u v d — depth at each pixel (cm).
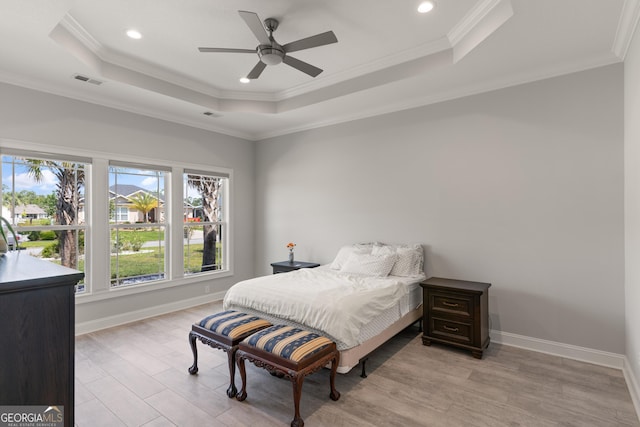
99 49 321
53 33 268
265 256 579
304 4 257
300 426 211
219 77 396
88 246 394
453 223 383
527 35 263
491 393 254
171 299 471
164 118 459
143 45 319
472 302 317
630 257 271
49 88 354
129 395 252
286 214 547
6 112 330
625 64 284
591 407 235
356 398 247
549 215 326
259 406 238
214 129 523
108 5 255
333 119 481
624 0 221
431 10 266
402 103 414
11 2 219
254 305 304
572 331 315
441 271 392
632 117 258
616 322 295
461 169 377
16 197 346
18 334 112
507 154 348
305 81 410
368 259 386
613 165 295
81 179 392
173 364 304
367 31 297
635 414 227
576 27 252
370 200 451
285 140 548
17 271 126
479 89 361
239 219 568
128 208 434
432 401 243
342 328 251
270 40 259
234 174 559
